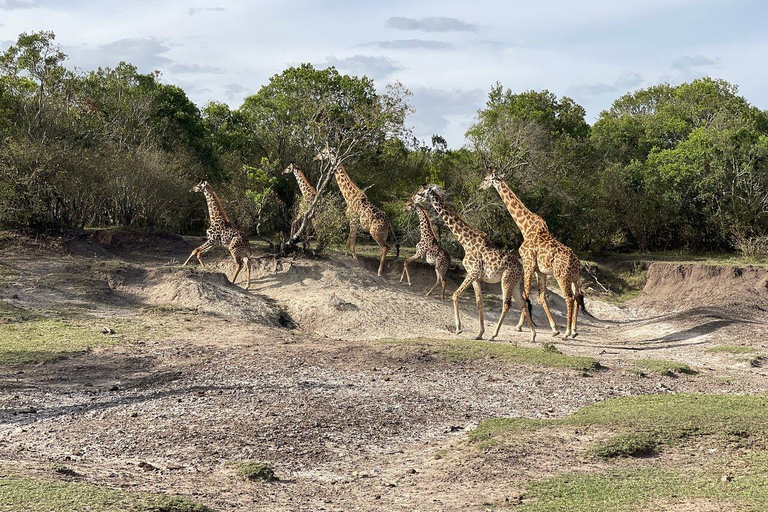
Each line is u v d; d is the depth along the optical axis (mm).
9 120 25500
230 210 29047
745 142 35438
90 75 31344
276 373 13523
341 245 26562
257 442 9633
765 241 32344
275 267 23047
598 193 34406
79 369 13469
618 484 7902
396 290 23328
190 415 10719
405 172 33719
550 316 20641
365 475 8625
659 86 54250
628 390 13141
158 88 32031
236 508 7074
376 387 12820
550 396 12609
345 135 25312
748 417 10297
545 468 8703
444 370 14320
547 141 32875
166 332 16844
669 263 29078
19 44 26969
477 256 19438
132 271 20641
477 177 30281
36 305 17984
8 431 9812
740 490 7531
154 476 8023
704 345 19266
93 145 27219
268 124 32469
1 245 21812
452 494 7875
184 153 29469
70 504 6355
